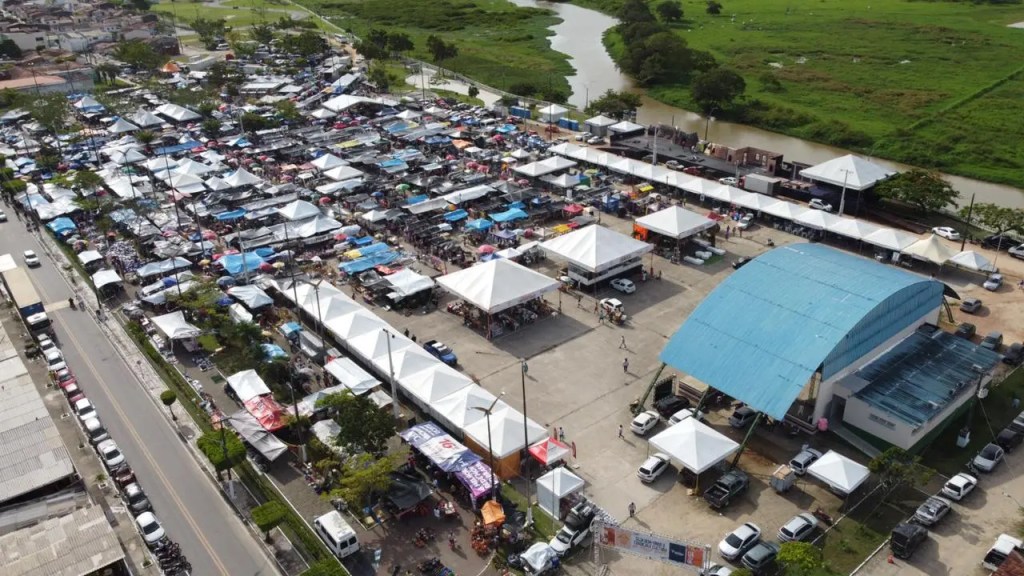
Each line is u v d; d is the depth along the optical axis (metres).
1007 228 109.50
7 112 197.88
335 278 105.19
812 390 70.44
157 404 78.75
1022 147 168.25
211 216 125.38
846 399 70.44
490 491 61.62
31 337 93.25
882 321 74.12
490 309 86.62
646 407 75.69
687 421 67.31
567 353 86.19
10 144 171.88
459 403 71.06
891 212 127.00
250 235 115.62
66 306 101.12
